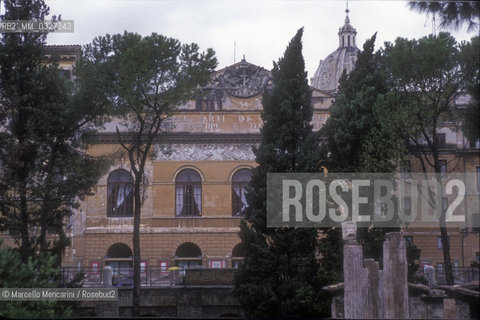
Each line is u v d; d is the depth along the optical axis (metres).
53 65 31.12
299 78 30.92
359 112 29.75
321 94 49.38
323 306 26.84
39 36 30.88
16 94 29.14
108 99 31.66
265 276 28.34
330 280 27.25
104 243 46.28
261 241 28.86
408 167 30.52
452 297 24.00
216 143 48.00
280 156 29.70
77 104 31.16
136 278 30.08
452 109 29.81
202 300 32.72
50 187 29.20
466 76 26.92
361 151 29.62
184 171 47.81
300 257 28.28
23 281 18.86
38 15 30.89
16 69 29.77
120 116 38.12
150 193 47.22
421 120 29.52
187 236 46.88
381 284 19.05
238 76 50.16
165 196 47.22
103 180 47.06
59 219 30.12
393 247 19.17
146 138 38.09
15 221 28.34
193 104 49.12
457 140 42.03
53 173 30.30
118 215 46.78
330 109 30.95
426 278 31.11
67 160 30.67
